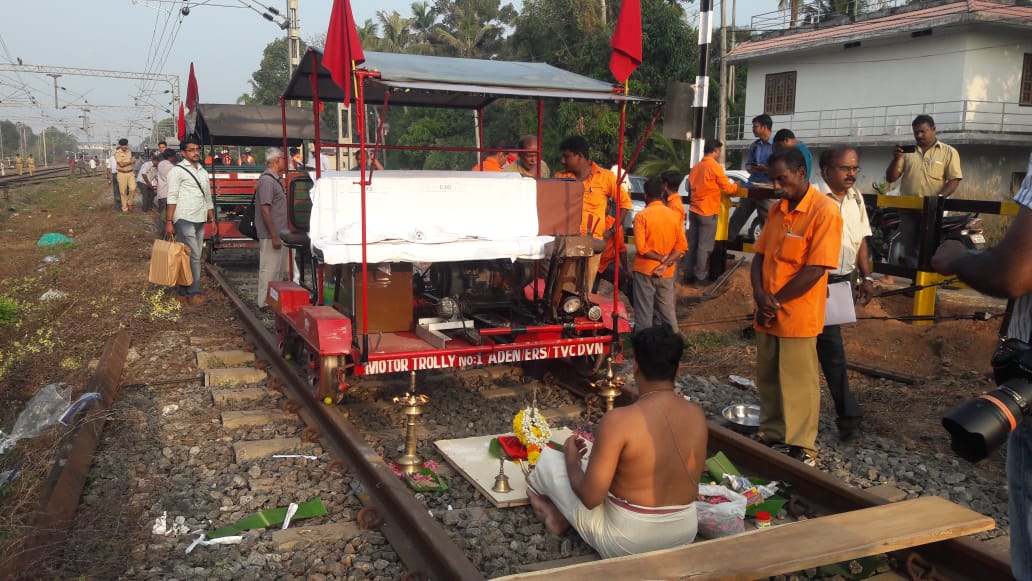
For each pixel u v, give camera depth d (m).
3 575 3.56
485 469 5.06
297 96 7.90
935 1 24.33
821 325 5.23
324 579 3.79
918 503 3.91
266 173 9.80
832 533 3.56
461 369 7.64
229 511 4.56
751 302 9.83
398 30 46.88
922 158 8.91
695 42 29.42
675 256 7.66
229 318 9.80
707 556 3.34
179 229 10.57
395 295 6.39
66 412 5.65
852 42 24.72
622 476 3.69
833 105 26.11
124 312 9.69
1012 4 23.64
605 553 3.84
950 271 2.31
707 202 10.81
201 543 4.12
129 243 17.16
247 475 5.05
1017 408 2.21
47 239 17.95
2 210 26.00
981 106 22.62
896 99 24.22
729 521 4.16
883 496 4.75
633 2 6.11
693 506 3.80
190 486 4.89
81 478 4.77
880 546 3.45
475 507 4.63
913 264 9.40
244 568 3.88
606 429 3.60
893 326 8.55
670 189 7.74
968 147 23.00
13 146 151.00
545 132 30.86
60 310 9.91
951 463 5.35
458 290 6.46
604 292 10.98
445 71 5.79
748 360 7.98
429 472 5.01
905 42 23.78
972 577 3.64
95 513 4.39
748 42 30.38
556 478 4.23
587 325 6.25
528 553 4.08
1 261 14.66
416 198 6.31
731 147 29.03
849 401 5.69
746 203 11.27
